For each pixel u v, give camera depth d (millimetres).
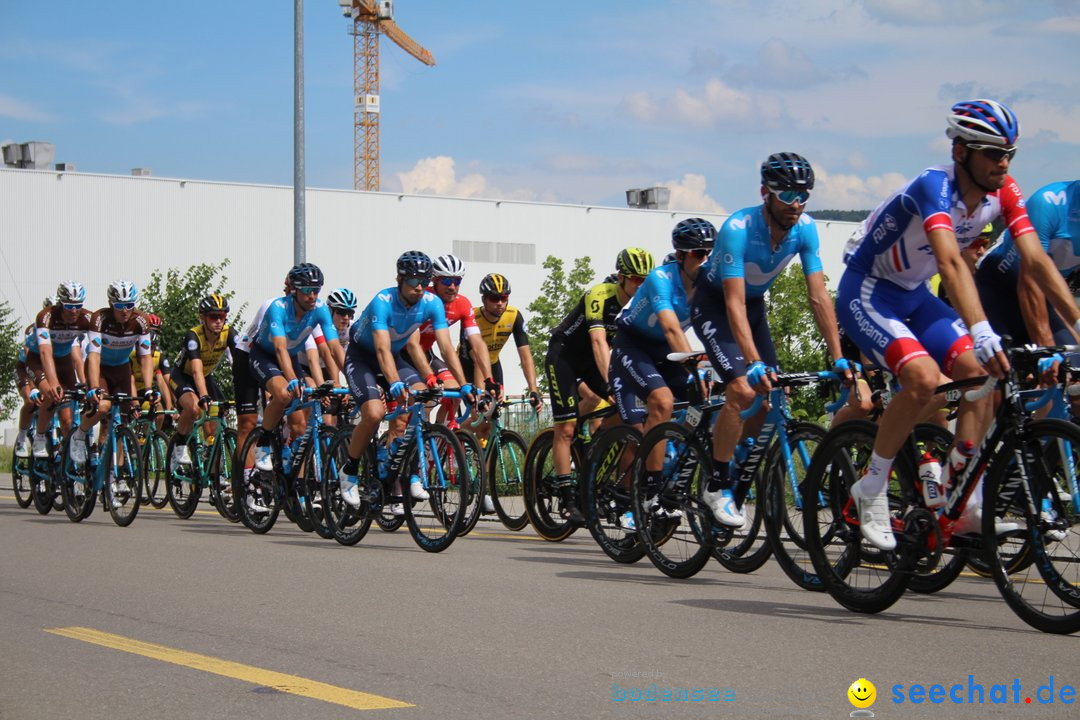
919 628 4531
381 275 42531
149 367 10148
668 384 7020
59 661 4176
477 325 9062
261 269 40969
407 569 6426
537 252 44812
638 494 6270
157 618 4957
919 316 4926
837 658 4012
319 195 41719
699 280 5832
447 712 3430
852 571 4941
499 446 8914
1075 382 4371
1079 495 4172
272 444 8531
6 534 8469
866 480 4660
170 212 39812
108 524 9406
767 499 5520
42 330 9656
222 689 3742
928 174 4516
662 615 4883
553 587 5715
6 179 37719
